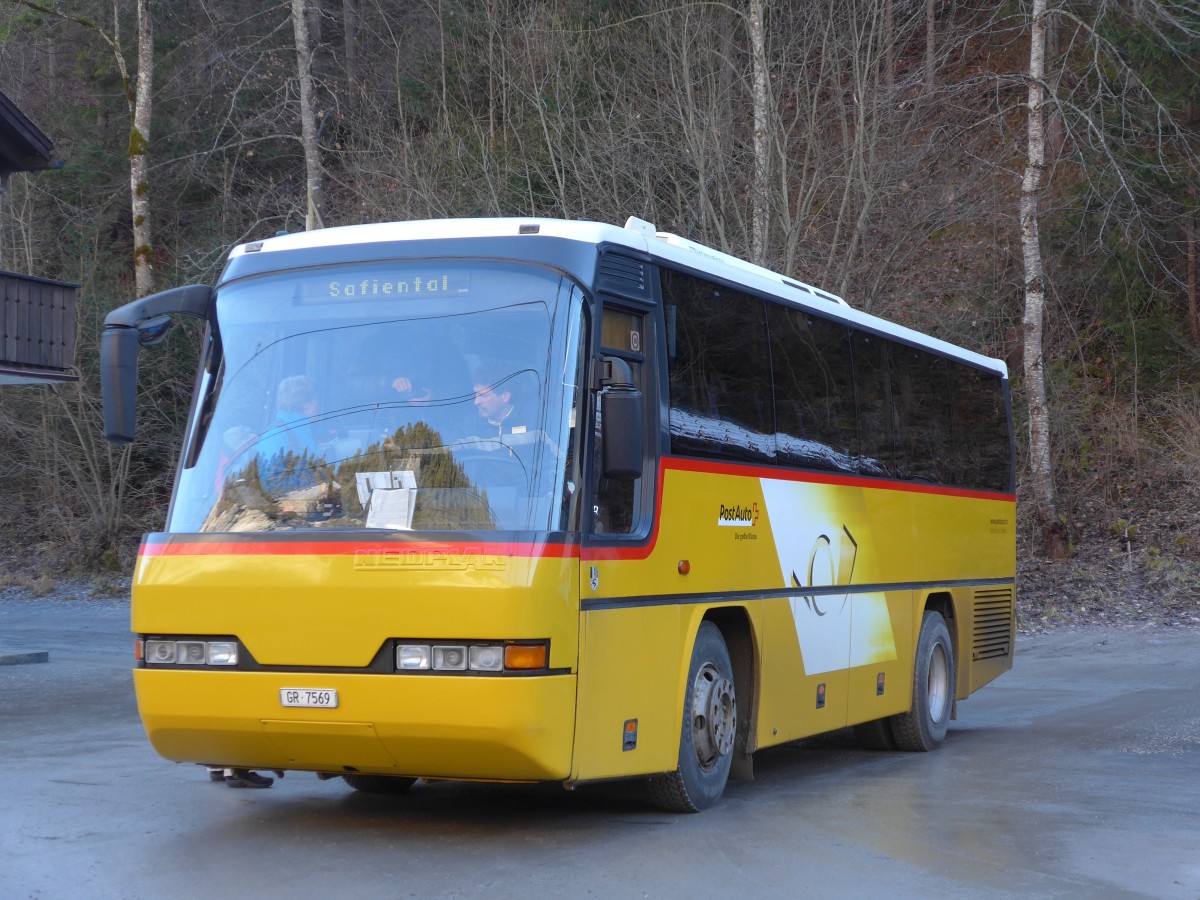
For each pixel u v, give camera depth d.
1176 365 31.34
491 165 27.92
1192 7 29.20
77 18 32.53
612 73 27.66
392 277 7.36
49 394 32.28
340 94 36.19
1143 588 24.12
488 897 6.02
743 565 8.66
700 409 8.30
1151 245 28.97
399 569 6.62
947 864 6.75
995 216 29.53
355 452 7.06
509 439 6.91
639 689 7.38
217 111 39.44
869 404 11.10
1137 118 28.64
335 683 6.64
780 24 26.84
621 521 7.37
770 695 8.95
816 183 24.27
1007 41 34.97
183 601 6.99
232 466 7.23
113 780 9.30
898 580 11.38
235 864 6.68
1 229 34.31
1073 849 7.12
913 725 11.58
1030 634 21.70
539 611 6.55
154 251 38.78
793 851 7.03
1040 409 26.94
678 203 25.20
